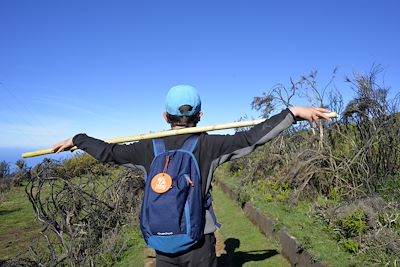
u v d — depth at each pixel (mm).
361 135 8125
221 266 5547
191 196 2592
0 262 6984
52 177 7219
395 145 7852
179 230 2551
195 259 2676
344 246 5070
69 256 6367
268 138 2617
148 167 2775
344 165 7707
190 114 2820
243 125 2764
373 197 6562
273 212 7277
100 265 6508
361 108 8086
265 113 11484
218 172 16234
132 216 9219
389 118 7996
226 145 2666
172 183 2570
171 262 2699
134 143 2861
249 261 5672
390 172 7676
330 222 6016
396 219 5438
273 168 10750
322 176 7973
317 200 7715
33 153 3070
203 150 2697
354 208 6094
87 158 14172
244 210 8828
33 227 11547
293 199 7844
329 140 8719
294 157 9273
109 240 7180
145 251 6801
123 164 2871
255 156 12047
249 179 11219
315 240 5457
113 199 9641
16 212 14406
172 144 2756
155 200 2568
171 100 2826
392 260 4520
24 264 6762
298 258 5207
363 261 4625
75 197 7707
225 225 7922
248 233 7125
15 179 20281
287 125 2611
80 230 7285
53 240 9031
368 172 7422
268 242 6473
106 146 2871
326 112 2609
